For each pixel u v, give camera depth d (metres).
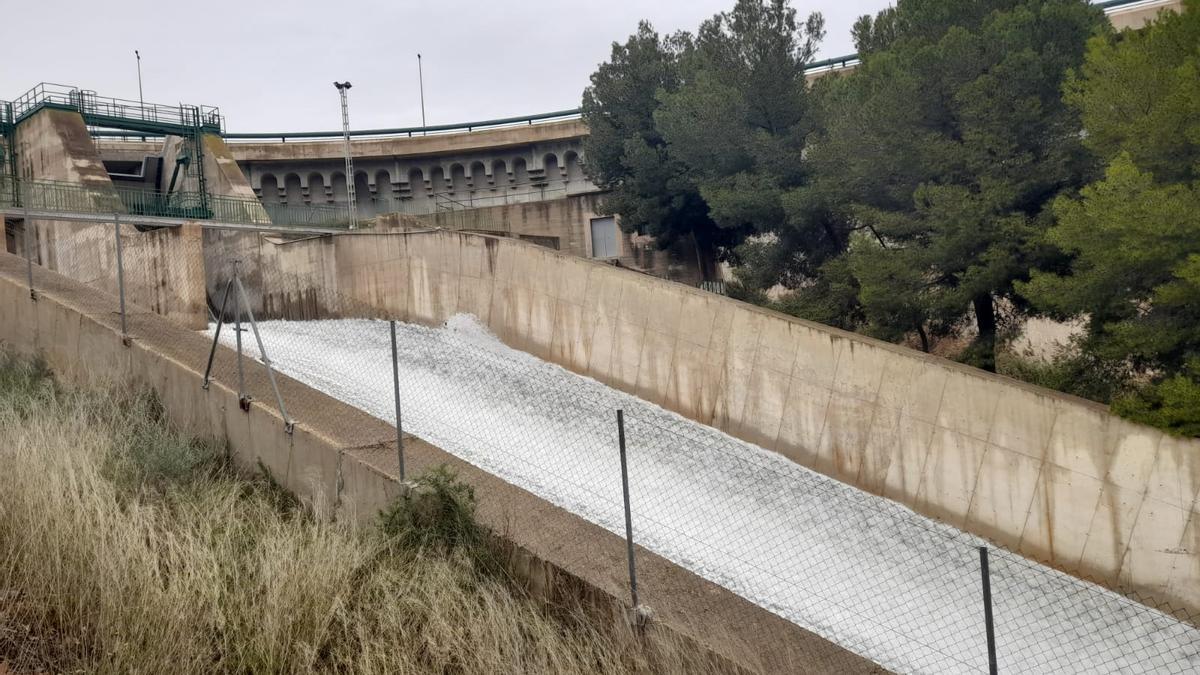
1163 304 17.69
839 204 26.92
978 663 12.75
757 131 31.38
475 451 18.88
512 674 9.63
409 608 10.43
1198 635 15.09
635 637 10.31
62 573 9.63
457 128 59.41
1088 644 14.34
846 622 13.44
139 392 17.11
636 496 17.91
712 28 34.19
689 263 43.78
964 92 22.73
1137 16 36.91
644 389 25.48
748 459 21.42
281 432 14.92
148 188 46.34
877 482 20.45
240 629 9.66
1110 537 17.05
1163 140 17.92
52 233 34.97
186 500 12.73
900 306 23.39
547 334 28.19
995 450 18.59
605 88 40.97
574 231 49.44
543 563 11.45
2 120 40.94
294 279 36.28
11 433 13.19
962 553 17.58
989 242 22.56
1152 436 16.62
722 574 14.46
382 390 23.36
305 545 11.68
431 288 31.73
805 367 21.92
